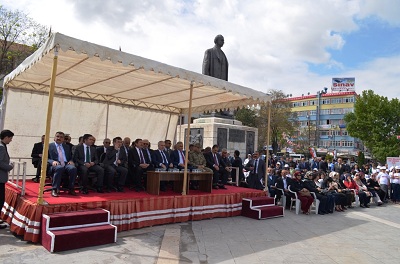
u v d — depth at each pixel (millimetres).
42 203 5480
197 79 7430
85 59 6715
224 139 16031
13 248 5098
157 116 12750
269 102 9492
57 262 4578
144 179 9086
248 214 8883
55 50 5477
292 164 18984
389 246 6742
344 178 14234
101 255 5008
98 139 11289
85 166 7320
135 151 8609
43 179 5520
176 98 10836
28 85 9562
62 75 8312
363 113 40438
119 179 7988
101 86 9602
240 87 8539
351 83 75250
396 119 39312
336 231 7957
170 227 7141
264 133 42344
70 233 5160
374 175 15680
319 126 71438
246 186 11492
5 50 24547
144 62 6398
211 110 11625
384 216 11047
